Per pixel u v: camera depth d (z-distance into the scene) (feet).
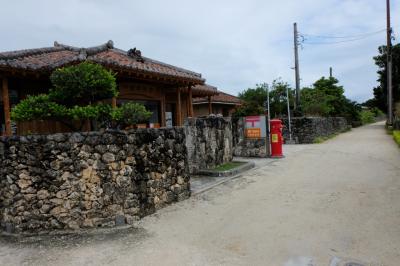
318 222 15.64
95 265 12.11
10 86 25.21
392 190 21.01
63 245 14.15
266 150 41.55
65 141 15.83
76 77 17.22
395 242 12.99
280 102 84.79
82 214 15.78
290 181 25.66
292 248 12.88
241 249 13.04
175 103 43.34
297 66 70.33
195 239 14.24
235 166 32.07
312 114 77.71
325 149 47.21
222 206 19.27
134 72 27.45
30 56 27.14
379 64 103.60
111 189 16.15
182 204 19.98
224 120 34.55
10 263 12.66
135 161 17.13
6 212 16.22
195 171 29.78
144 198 17.65
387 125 89.66
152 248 13.41
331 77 101.71
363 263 11.39
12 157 16.05
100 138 16.05
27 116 16.37
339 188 22.27
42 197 15.84
